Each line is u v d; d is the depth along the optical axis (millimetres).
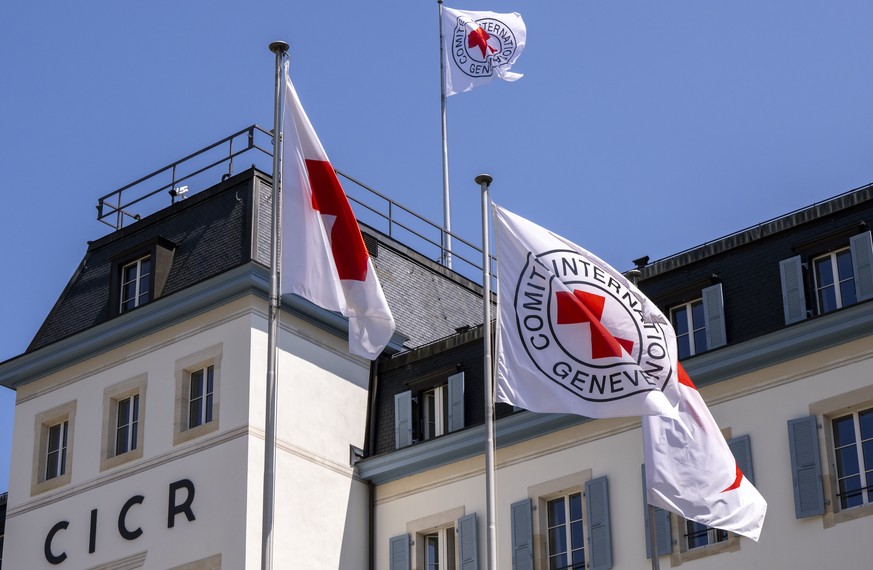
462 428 40656
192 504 39719
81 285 44938
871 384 35188
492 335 41656
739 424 36719
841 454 35531
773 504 35656
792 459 35625
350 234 30969
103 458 41812
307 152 31406
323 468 41094
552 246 32156
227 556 38625
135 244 44125
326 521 40656
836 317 35625
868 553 34125
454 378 41719
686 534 36844
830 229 36719
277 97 31828
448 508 40625
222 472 39531
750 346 36656
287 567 39281
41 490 42656
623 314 32156
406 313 45125
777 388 36469
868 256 35906
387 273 45375
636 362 32000
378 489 42094
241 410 39844
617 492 37969
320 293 30625
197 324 41469
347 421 42188
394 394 42906
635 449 38031
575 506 38938
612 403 31000
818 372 36000
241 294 40938
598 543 37750
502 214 32344
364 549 41469
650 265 39312
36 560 41906
